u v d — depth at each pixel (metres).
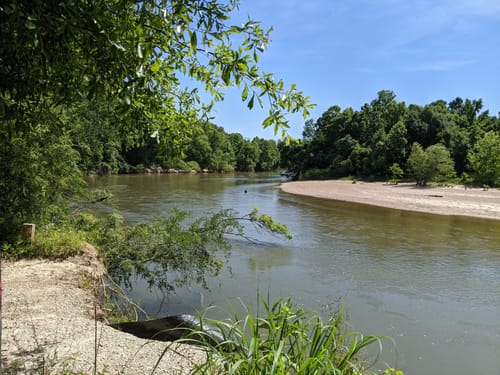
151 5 1.96
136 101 2.91
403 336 6.75
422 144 56.34
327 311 7.68
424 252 12.77
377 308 7.98
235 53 2.12
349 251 12.77
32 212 8.63
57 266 7.10
